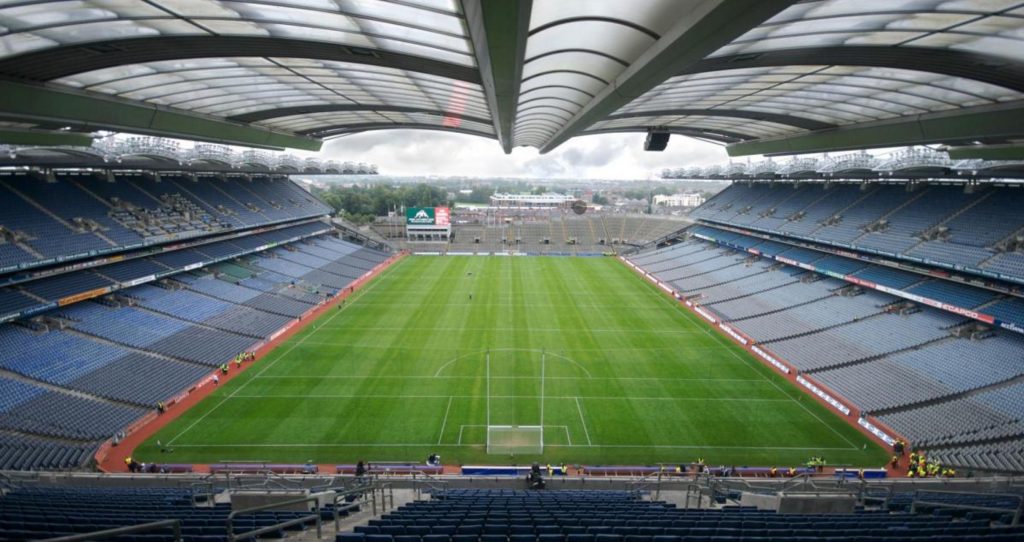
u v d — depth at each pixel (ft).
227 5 49.52
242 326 149.07
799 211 208.03
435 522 39.11
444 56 65.10
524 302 189.98
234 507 45.42
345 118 140.56
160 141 144.87
